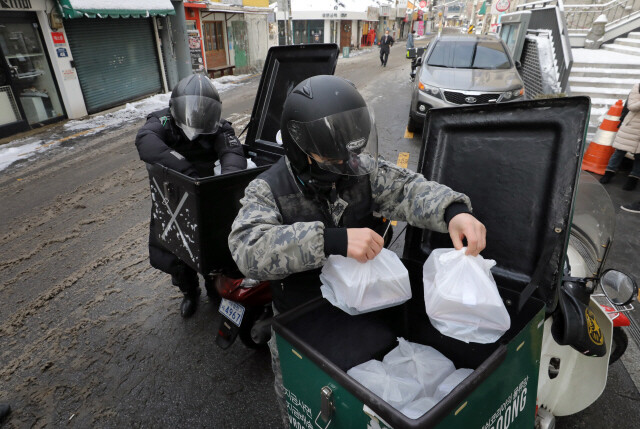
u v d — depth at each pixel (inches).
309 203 50.1
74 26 356.2
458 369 52.7
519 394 48.3
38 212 181.6
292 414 51.0
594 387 67.8
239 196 75.4
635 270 126.8
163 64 485.1
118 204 187.9
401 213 54.5
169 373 94.5
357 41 1310.3
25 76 319.6
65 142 293.1
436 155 61.4
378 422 36.7
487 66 280.4
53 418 84.0
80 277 132.6
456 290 43.4
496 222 56.3
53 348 102.9
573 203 48.4
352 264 46.1
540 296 52.0
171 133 93.8
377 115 339.3
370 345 54.1
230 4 606.2
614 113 197.2
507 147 54.4
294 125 45.6
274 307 62.8
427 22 2608.3
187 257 79.7
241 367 95.8
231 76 622.5
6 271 136.9
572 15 495.2
